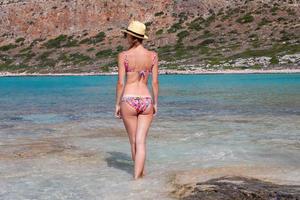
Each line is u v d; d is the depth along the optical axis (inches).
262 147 410.3
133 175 317.4
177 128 537.0
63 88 1536.7
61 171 331.3
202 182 294.2
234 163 346.9
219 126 550.9
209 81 1788.9
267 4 3627.0
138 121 308.7
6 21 4052.7
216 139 455.8
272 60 2605.8
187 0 3836.1
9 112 743.1
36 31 3917.3
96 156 382.9
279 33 3142.2
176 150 400.5
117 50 3363.7
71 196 271.3
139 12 3855.8
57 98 1058.7
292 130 511.2
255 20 3422.7
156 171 325.7
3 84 1909.4
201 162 351.9
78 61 3250.5
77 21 3907.5
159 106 818.8
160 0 3917.3
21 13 4067.4
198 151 394.9
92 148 419.2
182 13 3752.5
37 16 4003.4
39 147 425.4
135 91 305.1
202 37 3324.3
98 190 282.5
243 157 368.5
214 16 3622.0
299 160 355.6
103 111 746.2
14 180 307.4
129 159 371.6
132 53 305.0
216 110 734.5
